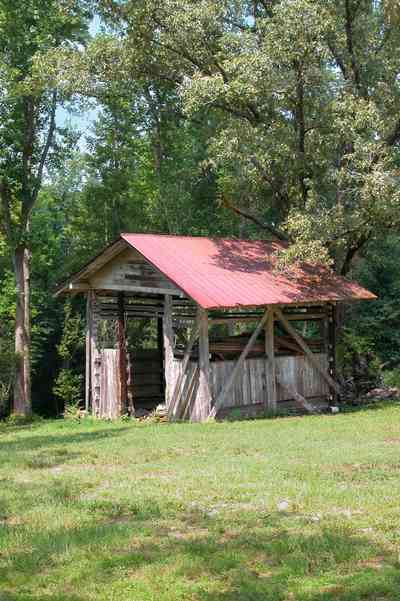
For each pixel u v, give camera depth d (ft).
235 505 28.84
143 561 22.02
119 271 73.87
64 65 89.86
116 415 76.64
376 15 79.77
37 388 140.26
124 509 28.48
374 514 26.48
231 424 57.00
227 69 73.36
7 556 22.95
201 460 39.45
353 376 80.79
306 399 71.10
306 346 71.00
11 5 97.71
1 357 108.47
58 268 135.74
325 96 74.18
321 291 70.08
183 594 19.24
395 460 37.11
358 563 21.25
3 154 101.86
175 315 68.95
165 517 27.20
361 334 88.38
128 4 82.17
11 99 98.43
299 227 69.41
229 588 19.65
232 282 65.10
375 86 79.46
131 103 115.34
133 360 79.41
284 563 21.26
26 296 111.34
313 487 31.04
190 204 118.93
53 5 98.94
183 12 78.95
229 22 84.38
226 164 85.56
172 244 70.33
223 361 64.39
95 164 124.98
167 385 67.36
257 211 100.63
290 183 83.92
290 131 77.00
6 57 100.37
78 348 121.70
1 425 89.15
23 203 107.45
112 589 19.79
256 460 38.52
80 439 52.47
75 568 21.54
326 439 46.34
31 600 19.04
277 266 69.87
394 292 89.97
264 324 67.72
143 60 86.48
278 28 69.46
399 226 76.02
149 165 132.26
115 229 126.93
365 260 93.35
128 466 38.75
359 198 71.41
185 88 75.77
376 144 69.72
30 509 29.09
